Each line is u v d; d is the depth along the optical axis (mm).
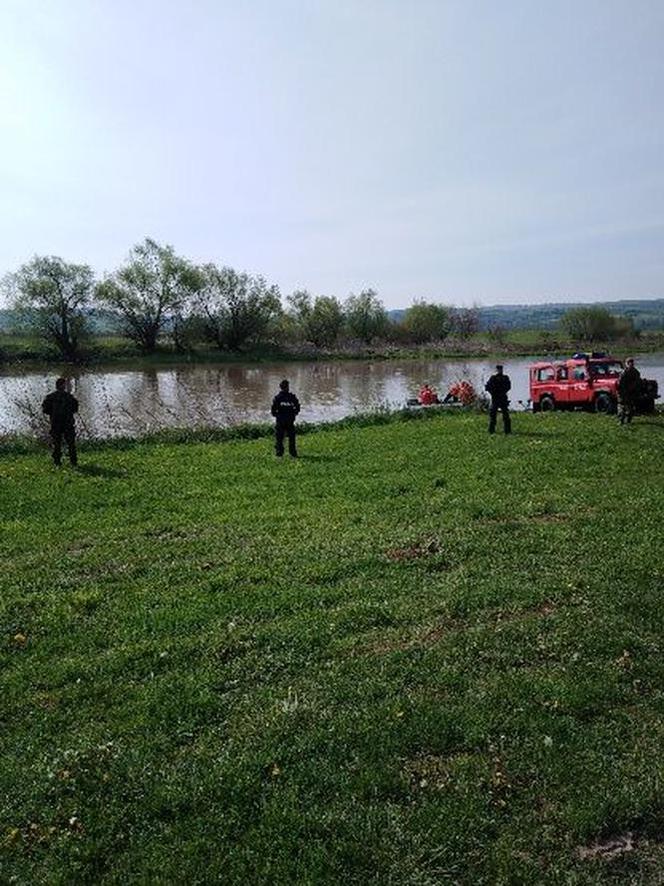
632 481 15625
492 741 6125
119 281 90562
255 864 4828
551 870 4805
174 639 8094
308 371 72625
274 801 5383
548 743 6020
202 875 4750
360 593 9352
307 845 4977
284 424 19875
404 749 6004
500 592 9219
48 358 85500
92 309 88750
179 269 91312
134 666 7504
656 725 6309
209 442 23719
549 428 24312
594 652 7586
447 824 5168
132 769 5777
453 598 9039
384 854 4906
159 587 9773
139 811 5344
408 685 7039
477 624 8375
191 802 5418
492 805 5391
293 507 14070
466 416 29219
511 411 31453
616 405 29141
